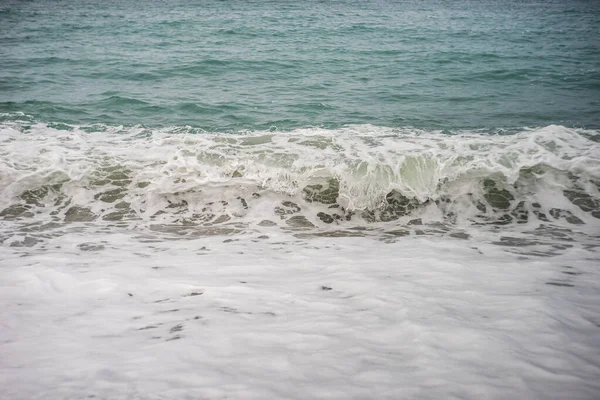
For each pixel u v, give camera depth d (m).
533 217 6.25
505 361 2.22
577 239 5.46
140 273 3.98
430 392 1.94
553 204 6.42
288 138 7.68
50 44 18.59
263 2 40.06
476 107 11.20
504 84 13.64
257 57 16.55
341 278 3.80
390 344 2.44
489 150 7.27
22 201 6.29
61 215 6.11
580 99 12.07
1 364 2.28
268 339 2.52
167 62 15.50
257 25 24.70
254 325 2.75
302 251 4.87
